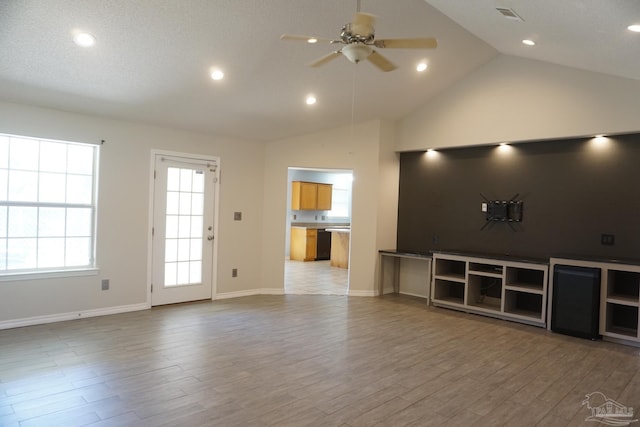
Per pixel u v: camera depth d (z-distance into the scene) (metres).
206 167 5.85
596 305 4.41
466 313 5.54
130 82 4.30
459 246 6.07
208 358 3.68
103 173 4.91
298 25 3.91
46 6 3.19
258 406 2.81
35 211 4.54
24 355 3.62
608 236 4.77
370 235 6.46
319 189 11.09
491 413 2.79
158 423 2.55
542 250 5.27
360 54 2.88
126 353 3.74
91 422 2.54
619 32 3.13
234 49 4.08
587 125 4.72
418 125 6.31
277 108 5.47
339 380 3.28
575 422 2.70
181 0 3.39
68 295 4.70
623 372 3.57
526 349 4.12
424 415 2.75
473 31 4.50
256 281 6.46
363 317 5.23
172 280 5.59
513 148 5.53
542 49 4.42
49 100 4.39
